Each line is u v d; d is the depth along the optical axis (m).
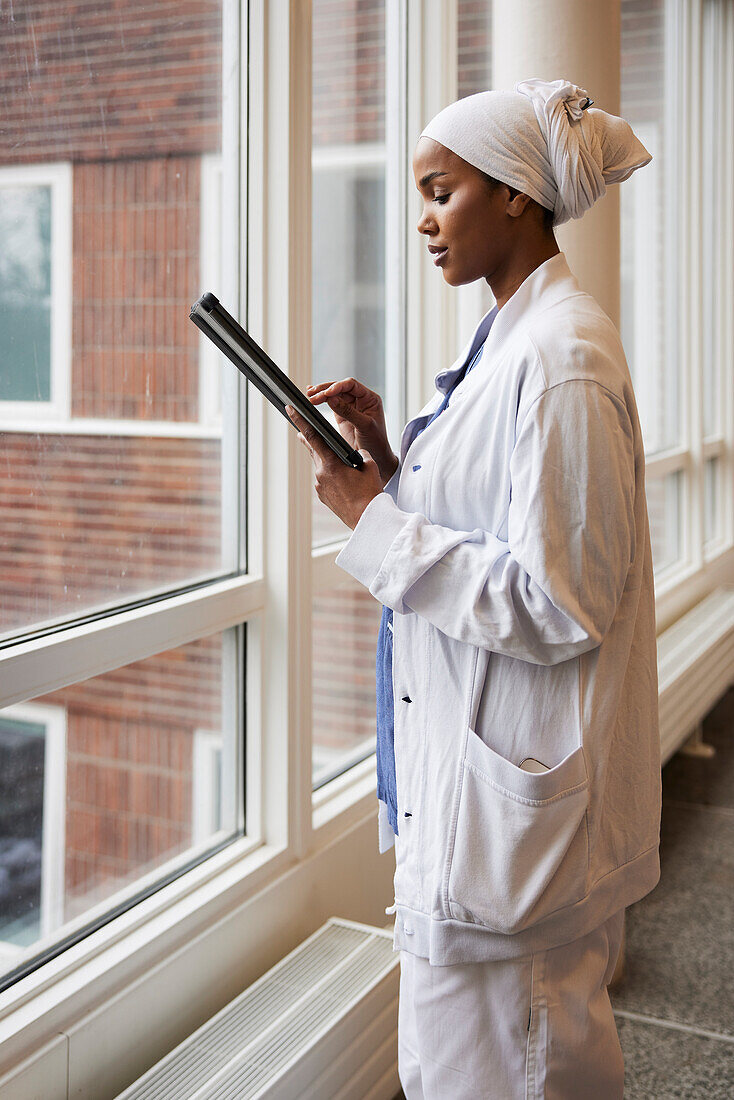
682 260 4.89
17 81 1.60
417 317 2.93
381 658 1.52
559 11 2.30
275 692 2.16
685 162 4.84
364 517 1.31
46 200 1.67
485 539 1.30
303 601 2.19
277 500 2.13
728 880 3.19
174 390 1.97
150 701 1.95
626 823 1.38
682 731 3.93
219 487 2.10
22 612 1.66
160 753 1.99
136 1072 1.79
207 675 2.09
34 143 1.64
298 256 2.09
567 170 1.29
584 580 1.21
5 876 1.67
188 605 1.95
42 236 1.66
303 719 2.20
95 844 1.84
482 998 1.33
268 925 2.11
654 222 4.60
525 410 1.22
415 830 1.36
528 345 1.26
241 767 2.20
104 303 1.80
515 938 1.30
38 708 1.70
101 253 1.78
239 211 2.10
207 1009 1.95
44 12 1.64
